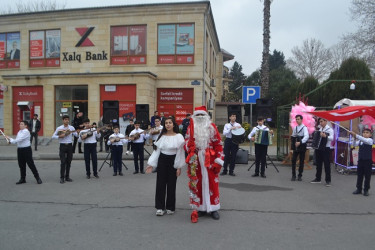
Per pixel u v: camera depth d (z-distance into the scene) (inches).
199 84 703.1
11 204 237.5
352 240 165.3
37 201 245.8
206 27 738.8
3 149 574.9
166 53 714.2
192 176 196.2
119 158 359.6
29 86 759.7
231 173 351.9
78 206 231.1
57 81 730.2
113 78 694.5
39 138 693.3
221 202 239.9
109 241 164.1
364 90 732.0
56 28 760.3
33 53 782.5
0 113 810.2
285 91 1031.0
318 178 312.5
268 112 426.6
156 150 210.2
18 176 351.9
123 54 730.2
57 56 765.9
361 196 261.1
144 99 676.7
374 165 357.7
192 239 166.2
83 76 711.7
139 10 712.4
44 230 180.9
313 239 166.4
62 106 743.1
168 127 207.6
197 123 201.6
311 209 222.4
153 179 334.6
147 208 225.6
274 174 359.6
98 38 737.0
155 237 169.3
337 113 303.1
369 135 264.4
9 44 800.3
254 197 255.4
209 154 196.2
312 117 406.6
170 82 713.6
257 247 155.8
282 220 197.8
